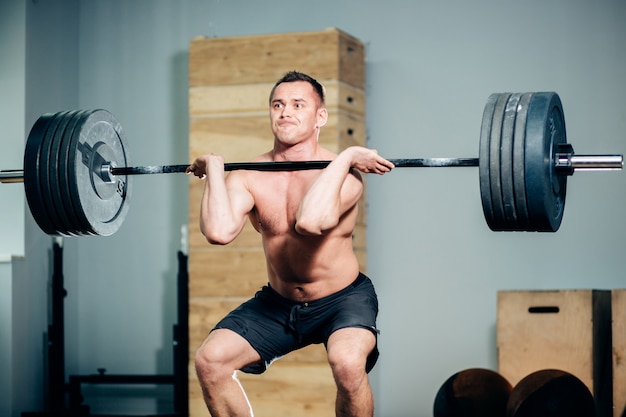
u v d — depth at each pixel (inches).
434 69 227.9
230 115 218.8
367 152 124.9
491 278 222.4
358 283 130.9
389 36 230.7
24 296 221.6
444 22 228.2
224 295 216.4
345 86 217.2
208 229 121.9
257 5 237.6
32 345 224.2
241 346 126.3
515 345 200.4
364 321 124.4
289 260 127.5
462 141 225.6
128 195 147.6
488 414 188.1
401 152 227.8
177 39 241.6
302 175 128.7
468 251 224.1
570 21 221.8
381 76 230.2
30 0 226.7
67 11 241.9
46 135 134.2
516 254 221.8
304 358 209.8
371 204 229.0
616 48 219.5
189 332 218.1
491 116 123.5
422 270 225.8
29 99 225.3
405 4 230.2
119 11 244.7
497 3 225.8
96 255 242.7
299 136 129.6
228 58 219.8
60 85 237.6
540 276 220.4
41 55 230.5
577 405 179.8
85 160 135.9
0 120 224.1
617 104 218.5
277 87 131.8
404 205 227.6
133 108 242.5
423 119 227.6
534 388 182.1
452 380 191.6
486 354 221.8
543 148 120.4
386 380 225.6
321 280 127.9
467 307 223.3
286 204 127.6
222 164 128.4
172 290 238.1
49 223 136.3
